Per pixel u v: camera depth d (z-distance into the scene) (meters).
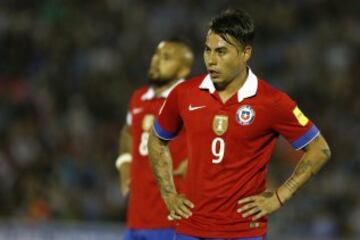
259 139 18.39
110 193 51.19
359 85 61.94
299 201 49.50
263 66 63.84
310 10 68.19
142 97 26.67
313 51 64.81
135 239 26.30
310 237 46.47
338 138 55.78
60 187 49.72
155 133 19.64
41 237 37.75
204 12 68.44
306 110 59.56
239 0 68.69
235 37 18.00
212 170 18.36
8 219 44.50
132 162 26.53
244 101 18.33
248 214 18.03
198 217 18.47
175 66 26.25
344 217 48.94
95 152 55.19
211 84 18.59
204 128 18.44
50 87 61.16
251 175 18.34
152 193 25.91
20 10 68.19
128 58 64.88
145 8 69.19
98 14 68.56
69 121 57.56
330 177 52.44
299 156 52.47
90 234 37.84
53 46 65.19
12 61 63.78
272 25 66.88
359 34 66.75
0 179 50.44
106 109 59.88
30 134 55.62
